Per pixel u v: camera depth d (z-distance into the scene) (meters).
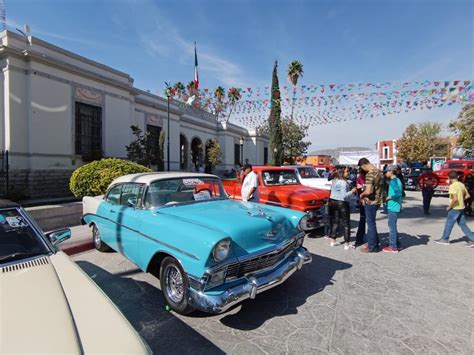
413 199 13.50
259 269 3.04
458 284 3.83
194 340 2.63
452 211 5.70
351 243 5.87
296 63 23.78
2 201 2.77
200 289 2.63
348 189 5.45
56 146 12.04
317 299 3.41
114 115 14.82
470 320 2.95
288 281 3.93
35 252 2.32
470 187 9.21
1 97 10.88
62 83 12.27
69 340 1.35
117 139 15.02
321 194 6.50
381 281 3.93
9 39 10.66
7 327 1.39
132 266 4.47
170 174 4.10
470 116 19.78
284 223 3.48
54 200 10.80
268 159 38.38
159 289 3.68
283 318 3.00
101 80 13.94
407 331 2.75
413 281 3.93
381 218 8.69
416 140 34.09
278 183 7.50
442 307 3.22
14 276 1.92
